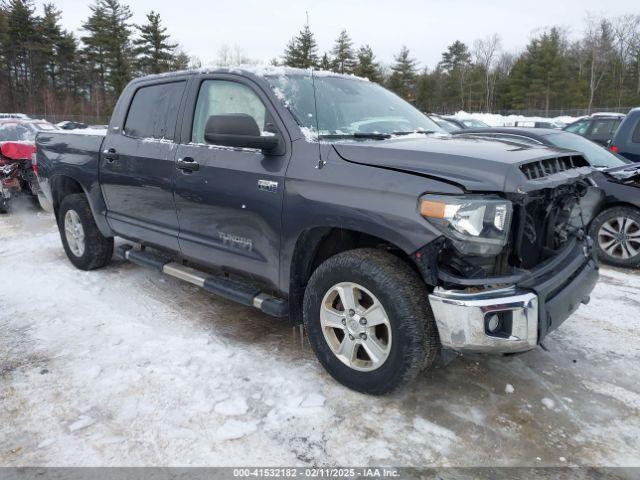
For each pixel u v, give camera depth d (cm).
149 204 408
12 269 526
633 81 6206
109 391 297
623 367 328
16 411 279
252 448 250
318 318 301
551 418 275
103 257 510
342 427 265
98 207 471
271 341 362
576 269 289
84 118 5291
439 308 250
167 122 397
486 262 259
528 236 276
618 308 425
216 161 345
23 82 5647
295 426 266
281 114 316
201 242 368
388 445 252
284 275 315
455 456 245
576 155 315
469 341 246
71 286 473
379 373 275
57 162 514
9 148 827
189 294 454
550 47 5738
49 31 5622
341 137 319
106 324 389
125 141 432
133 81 450
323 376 313
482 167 251
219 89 362
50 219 811
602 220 551
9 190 834
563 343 360
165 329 381
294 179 297
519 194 244
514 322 246
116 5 5544
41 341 361
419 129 375
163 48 5472
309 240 304
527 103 5931
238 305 429
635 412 281
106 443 253
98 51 5600
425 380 310
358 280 274
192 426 266
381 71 6238
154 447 250
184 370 320
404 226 252
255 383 305
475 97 6788
